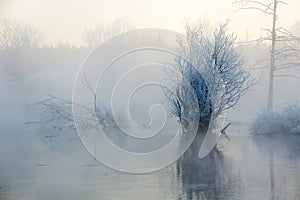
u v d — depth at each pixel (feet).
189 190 41.78
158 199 38.55
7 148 73.72
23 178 48.01
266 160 58.49
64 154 66.33
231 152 66.59
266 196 39.19
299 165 54.34
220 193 40.42
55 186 43.75
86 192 41.32
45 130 103.24
